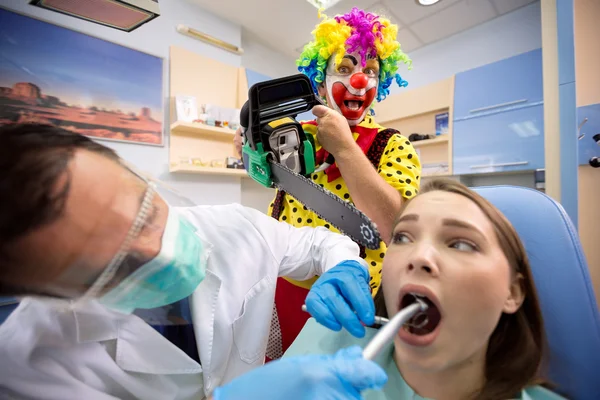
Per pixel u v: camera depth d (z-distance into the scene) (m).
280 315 0.76
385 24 0.81
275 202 0.86
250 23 2.03
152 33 1.61
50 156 0.25
